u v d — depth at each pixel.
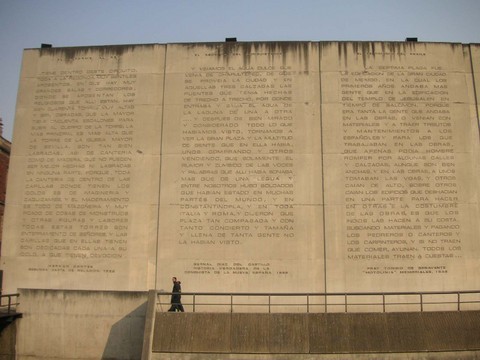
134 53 17.12
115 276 15.61
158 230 15.83
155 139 16.47
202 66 16.89
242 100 16.58
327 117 16.33
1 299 15.59
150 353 11.88
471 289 15.13
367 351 11.91
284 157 16.12
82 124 16.73
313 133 16.23
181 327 12.24
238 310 15.19
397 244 15.45
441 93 16.42
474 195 15.73
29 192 16.38
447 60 16.62
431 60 16.62
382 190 15.79
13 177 16.50
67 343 13.36
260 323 12.24
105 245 15.85
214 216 15.84
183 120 16.56
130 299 13.45
